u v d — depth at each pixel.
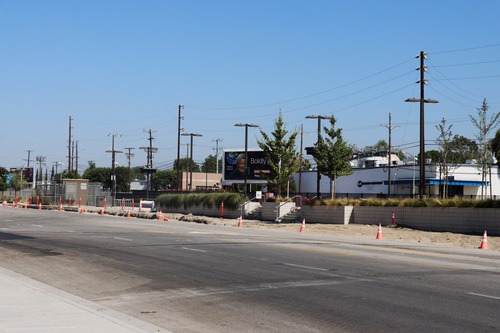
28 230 29.89
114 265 15.73
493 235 28.44
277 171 52.38
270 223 40.22
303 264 15.76
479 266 15.69
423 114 36.84
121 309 10.00
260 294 11.24
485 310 9.66
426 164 64.06
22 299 10.02
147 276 13.76
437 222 31.59
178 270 14.70
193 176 127.31
